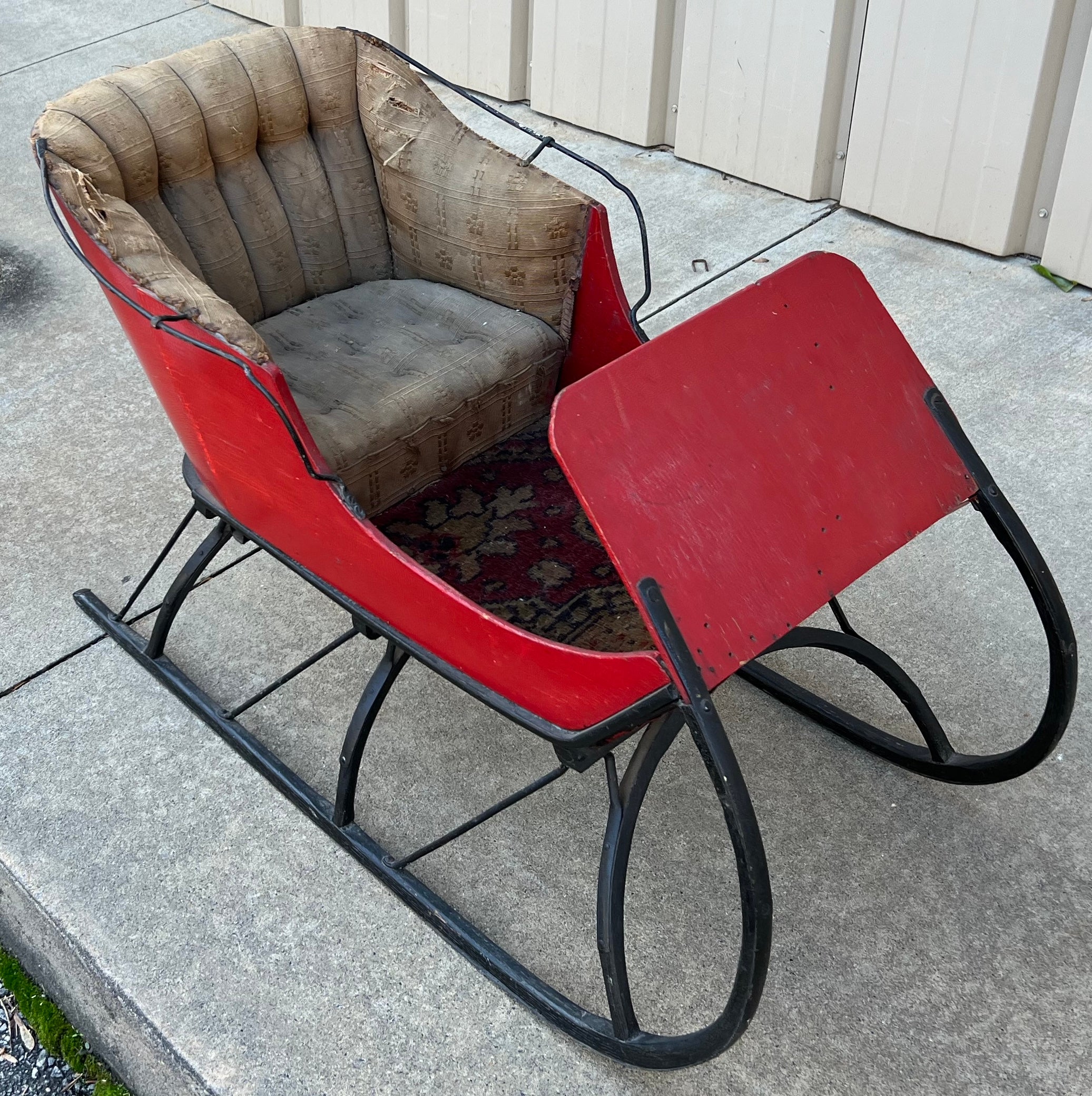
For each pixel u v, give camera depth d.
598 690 1.43
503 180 2.11
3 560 2.53
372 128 2.22
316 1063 1.67
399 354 2.10
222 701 2.22
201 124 2.02
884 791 2.05
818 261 1.58
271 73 2.12
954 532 2.58
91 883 1.90
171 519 2.65
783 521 1.45
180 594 2.13
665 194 3.91
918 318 3.27
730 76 3.81
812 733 2.17
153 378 1.78
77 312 3.40
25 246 3.68
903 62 3.42
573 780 2.08
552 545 2.00
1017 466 2.74
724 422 1.44
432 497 2.11
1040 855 1.94
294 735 2.16
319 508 1.63
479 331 2.17
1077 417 2.89
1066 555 2.50
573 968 1.79
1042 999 1.74
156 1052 1.72
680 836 1.98
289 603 2.45
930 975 1.77
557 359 2.21
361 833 1.94
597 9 4.02
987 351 3.14
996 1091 1.63
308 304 2.27
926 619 2.38
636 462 1.36
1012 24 3.16
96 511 2.68
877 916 1.85
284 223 2.21
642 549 1.34
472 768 2.10
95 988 1.82
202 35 5.02
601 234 2.04
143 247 1.67
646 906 1.87
